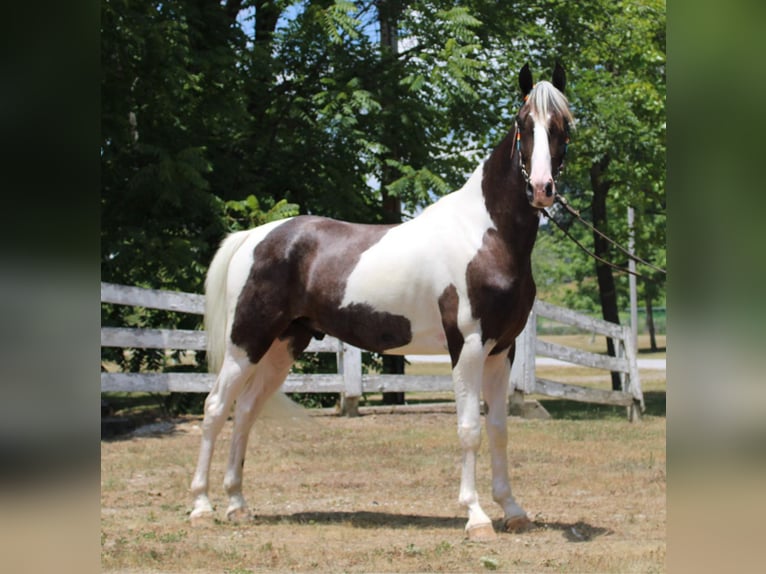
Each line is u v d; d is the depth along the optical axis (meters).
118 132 12.18
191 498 6.65
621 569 4.24
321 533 5.36
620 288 31.47
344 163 14.18
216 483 7.28
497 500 5.50
